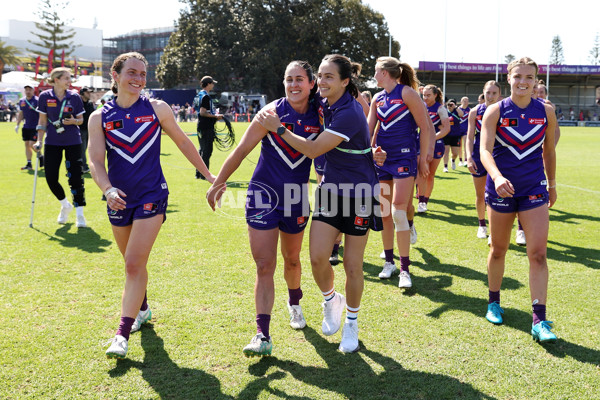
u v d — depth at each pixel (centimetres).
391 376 303
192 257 534
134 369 309
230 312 395
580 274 489
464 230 680
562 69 5538
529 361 321
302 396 282
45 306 400
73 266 499
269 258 330
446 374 305
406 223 459
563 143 2442
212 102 1067
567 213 789
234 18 5134
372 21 5309
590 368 312
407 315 394
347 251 337
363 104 577
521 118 363
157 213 335
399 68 494
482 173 618
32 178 1084
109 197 315
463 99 1418
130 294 323
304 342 349
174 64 5350
